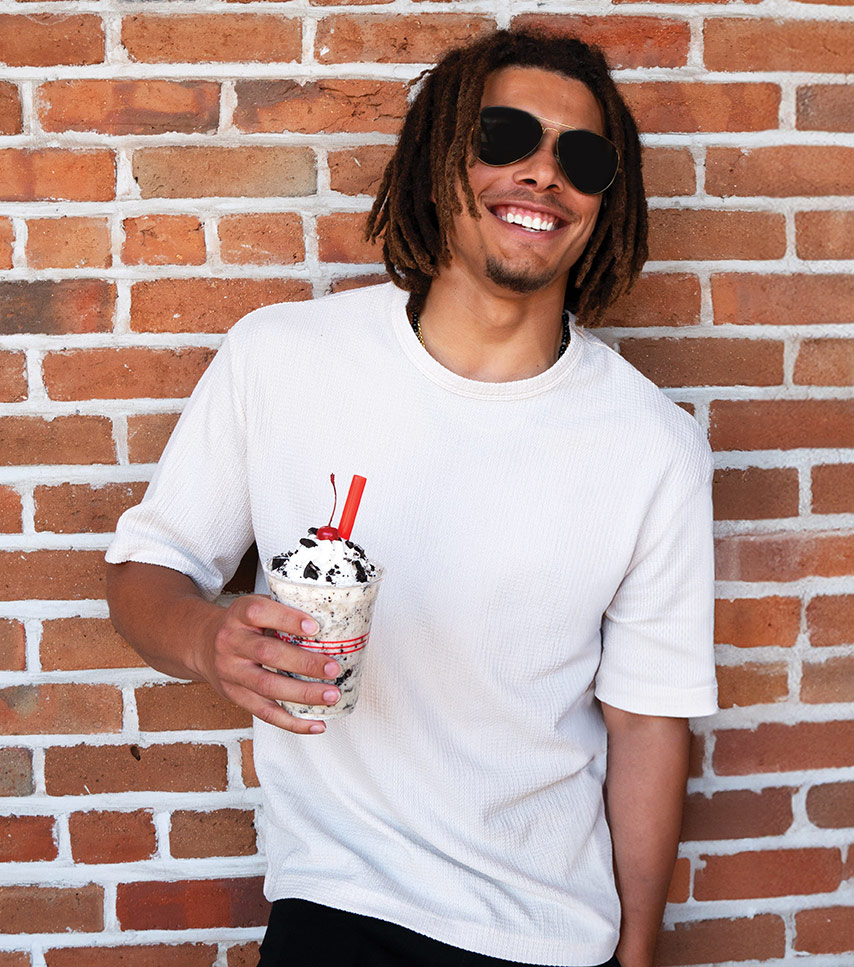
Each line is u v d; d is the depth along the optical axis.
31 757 1.46
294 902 1.16
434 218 1.23
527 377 1.23
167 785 1.48
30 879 1.48
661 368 1.50
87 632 1.45
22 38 1.36
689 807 1.56
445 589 1.16
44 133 1.38
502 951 1.12
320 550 0.93
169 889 1.50
